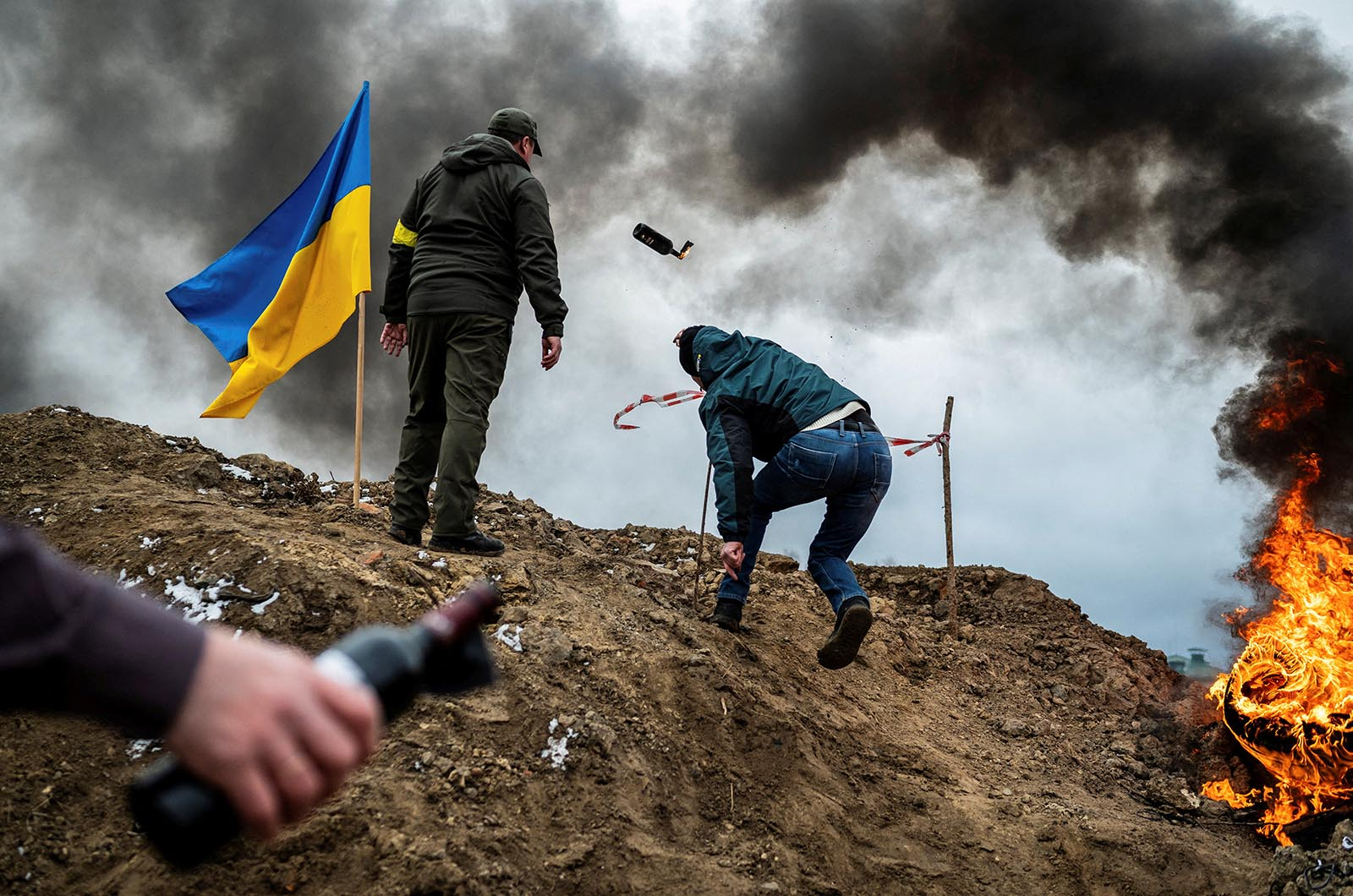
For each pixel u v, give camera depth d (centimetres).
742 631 533
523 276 499
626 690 412
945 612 731
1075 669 654
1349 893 362
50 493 501
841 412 489
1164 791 518
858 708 506
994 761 508
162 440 621
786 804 397
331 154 552
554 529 660
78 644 61
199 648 64
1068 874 411
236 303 561
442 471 494
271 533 446
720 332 514
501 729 373
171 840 62
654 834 358
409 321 507
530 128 539
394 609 409
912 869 389
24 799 315
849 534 499
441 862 305
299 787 63
